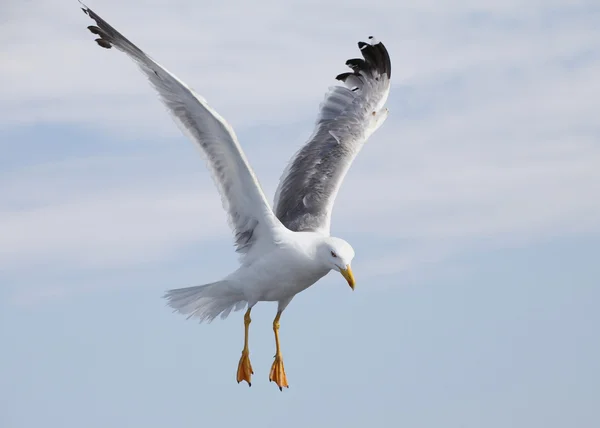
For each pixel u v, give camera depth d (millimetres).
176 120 12891
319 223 15000
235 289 13758
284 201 15797
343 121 17359
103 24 12945
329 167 16125
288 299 14055
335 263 13156
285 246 13281
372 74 17969
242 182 13047
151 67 12688
